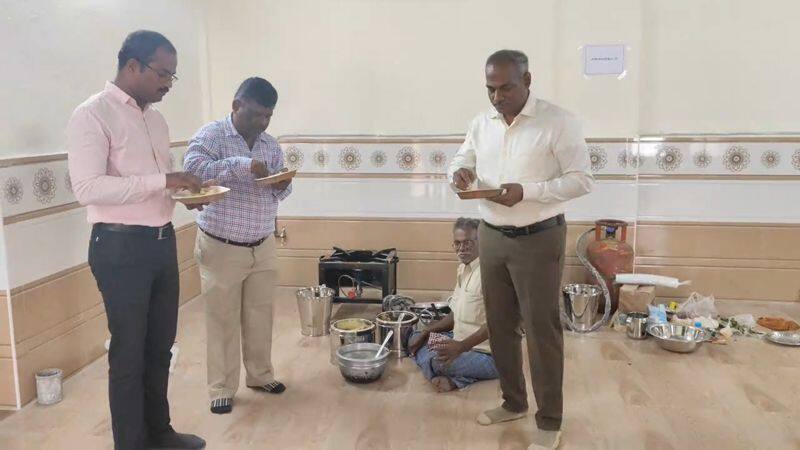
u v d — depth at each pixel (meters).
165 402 2.62
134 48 2.26
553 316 2.55
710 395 3.13
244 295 3.06
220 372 2.99
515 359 2.79
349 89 4.56
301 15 4.54
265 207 2.90
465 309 3.27
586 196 4.45
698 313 4.11
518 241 2.48
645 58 4.32
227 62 4.65
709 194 4.39
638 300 4.05
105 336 3.67
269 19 4.57
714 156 4.34
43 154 3.15
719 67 4.27
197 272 4.73
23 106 3.02
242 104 2.79
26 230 3.06
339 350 3.37
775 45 4.20
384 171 4.61
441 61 4.45
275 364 3.54
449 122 4.50
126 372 2.37
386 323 3.58
